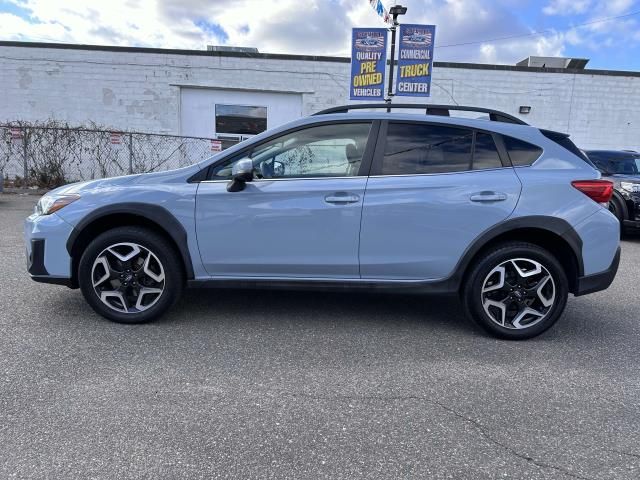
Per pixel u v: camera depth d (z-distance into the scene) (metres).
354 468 2.24
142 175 3.85
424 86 12.07
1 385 2.88
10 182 13.91
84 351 3.38
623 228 8.48
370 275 3.79
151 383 2.96
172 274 3.79
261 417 2.63
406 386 3.03
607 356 3.57
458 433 2.54
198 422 2.57
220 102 15.34
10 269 5.38
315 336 3.79
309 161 3.80
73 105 15.05
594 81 15.21
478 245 3.67
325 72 15.13
